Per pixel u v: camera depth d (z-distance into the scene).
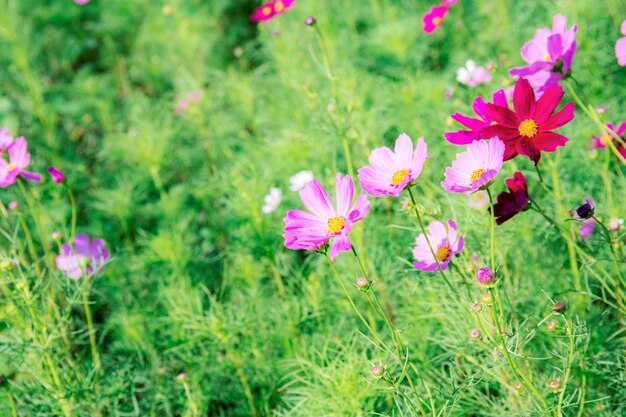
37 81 3.00
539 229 1.82
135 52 3.62
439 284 1.74
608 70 2.23
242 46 3.50
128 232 2.43
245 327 1.88
